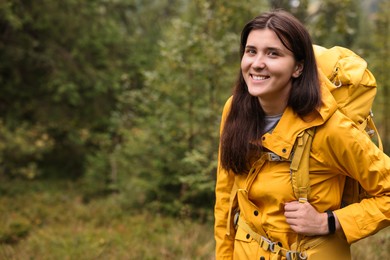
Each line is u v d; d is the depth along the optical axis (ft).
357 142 5.34
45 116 31.40
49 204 25.09
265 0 25.48
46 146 32.07
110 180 29.48
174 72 21.68
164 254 15.88
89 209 23.76
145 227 20.02
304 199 5.60
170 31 23.49
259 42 5.49
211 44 20.38
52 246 17.12
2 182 28.09
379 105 28.19
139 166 24.08
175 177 21.94
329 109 5.36
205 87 21.62
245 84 6.14
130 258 15.49
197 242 16.99
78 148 34.04
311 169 5.60
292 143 5.53
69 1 30.04
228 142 6.11
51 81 30.14
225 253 6.86
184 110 22.21
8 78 30.83
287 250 5.87
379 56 28.14
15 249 16.76
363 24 48.57
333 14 23.86
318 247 5.79
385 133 28.32
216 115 20.90
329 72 5.87
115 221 21.43
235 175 6.32
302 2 23.53
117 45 36.22
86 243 17.43
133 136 24.90
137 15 42.47
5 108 31.04
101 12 34.14
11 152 28.35
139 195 23.99
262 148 5.82
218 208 6.88
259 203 6.05
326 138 5.42
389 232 15.79
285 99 5.68
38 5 29.07
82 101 32.83
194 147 21.93
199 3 21.62
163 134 22.56
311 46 5.57
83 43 32.22
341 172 5.66
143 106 23.77
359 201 6.07
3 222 20.15
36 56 30.27
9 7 26.50
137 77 36.06
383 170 5.43
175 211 21.70
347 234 5.55
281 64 5.41
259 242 6.11
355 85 5.66
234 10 22.39
